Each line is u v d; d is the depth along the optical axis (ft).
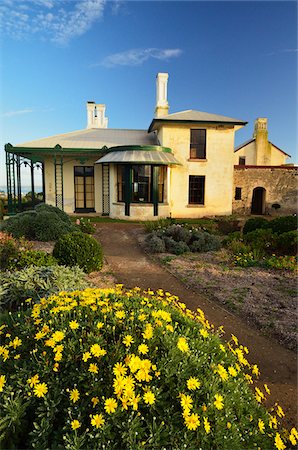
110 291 12.58
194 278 27.45
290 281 26.84
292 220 41.29
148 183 65.67
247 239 39.47
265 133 114.21
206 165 69.72
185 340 9.15
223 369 8.89
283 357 15.89
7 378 8.37
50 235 40.63
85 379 8.16
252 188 76.74
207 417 7.79
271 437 9.05
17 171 71.05
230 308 21.38
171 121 66.54
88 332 9.21
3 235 29.60
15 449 7.38
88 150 68.28
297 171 77.00
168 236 41.27
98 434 6.98
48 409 7.59
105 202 73.20
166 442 7.27
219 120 67.77
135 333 9.11
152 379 8.21
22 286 17.76
